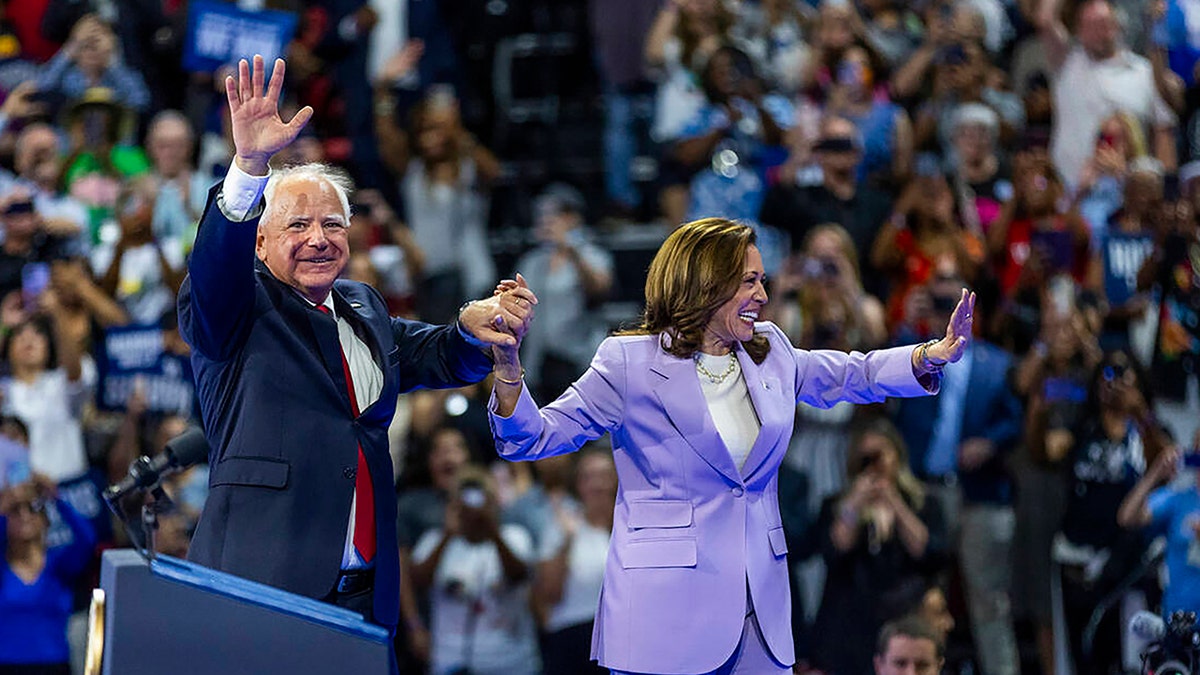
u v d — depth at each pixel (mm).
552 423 8352
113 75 21344
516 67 23359
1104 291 17891
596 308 19188
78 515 15844
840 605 15195
